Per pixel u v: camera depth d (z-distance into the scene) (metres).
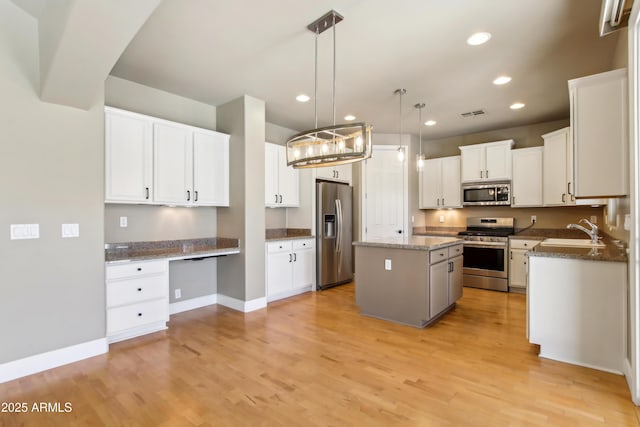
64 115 2.59
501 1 2.19
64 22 1.96
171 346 2.89
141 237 3.60
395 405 2.00
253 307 4.00
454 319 3.62
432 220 6.20
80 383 2.27
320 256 5.10
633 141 2.04
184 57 2.96
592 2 2.20
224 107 4.16
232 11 2.28
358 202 5.83
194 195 3.72
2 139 2.31
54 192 2.53
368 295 3.73
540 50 2.84
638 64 1.99
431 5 2.23
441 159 5.79
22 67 2.39
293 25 2.46
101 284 2.77
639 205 2.01
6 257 2.32
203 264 4.19
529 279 2.69
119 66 3.14
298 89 3.72
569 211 4.90
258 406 1.99
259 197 4.09
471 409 1.95
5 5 2.32
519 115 4.67
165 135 3.47
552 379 2.30
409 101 4.10
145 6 1.88
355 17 2.36
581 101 2.42
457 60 3.03
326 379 2.31
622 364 2.36
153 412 1.94
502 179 5.08
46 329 2.48
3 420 1.87
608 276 2.41
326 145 2.58
